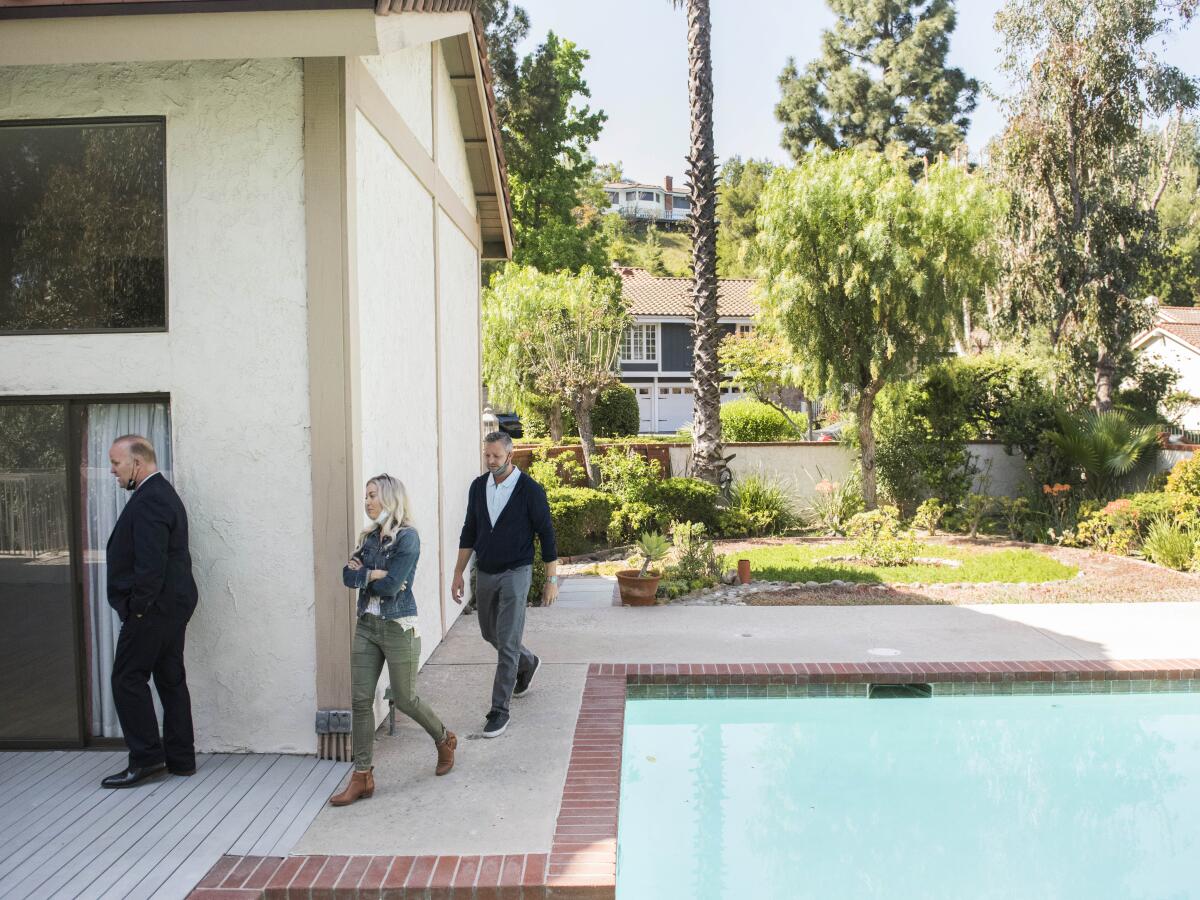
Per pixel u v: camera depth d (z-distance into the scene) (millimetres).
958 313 15625
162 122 5418
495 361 19141
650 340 40812
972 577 11555
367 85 5848
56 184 5523
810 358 15891
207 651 5516
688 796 5883
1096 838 5348
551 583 6242
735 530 15672
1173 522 13141
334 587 5426
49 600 5672
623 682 7145
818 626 9062
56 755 5602
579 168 31219
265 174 5340
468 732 5973
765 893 4684
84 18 4520
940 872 4914
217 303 5398
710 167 16141
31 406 5613
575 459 17281
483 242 12062
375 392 6082
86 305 5539
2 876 4055
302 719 5516
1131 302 18875
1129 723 7078
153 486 5035
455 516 9359
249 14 4496
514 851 4250
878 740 6762
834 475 17281
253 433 5426
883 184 15258
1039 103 19188
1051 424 16500
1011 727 6980
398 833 4465
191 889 3936
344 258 5316
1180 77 18844
